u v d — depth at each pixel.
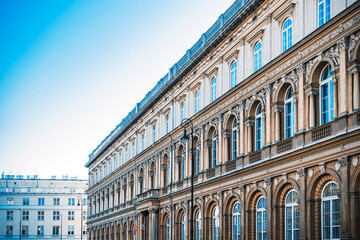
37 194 134.12
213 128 45.44
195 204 47.31
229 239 40.91
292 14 33.19
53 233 133.12
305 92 31.11
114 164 82.19
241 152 38.88
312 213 29.84
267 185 34.69
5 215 131.62
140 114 65.88
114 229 78.19
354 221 25.97
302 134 30.89
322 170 28.77
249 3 37.66
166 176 57.06
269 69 35.06
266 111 35.50
